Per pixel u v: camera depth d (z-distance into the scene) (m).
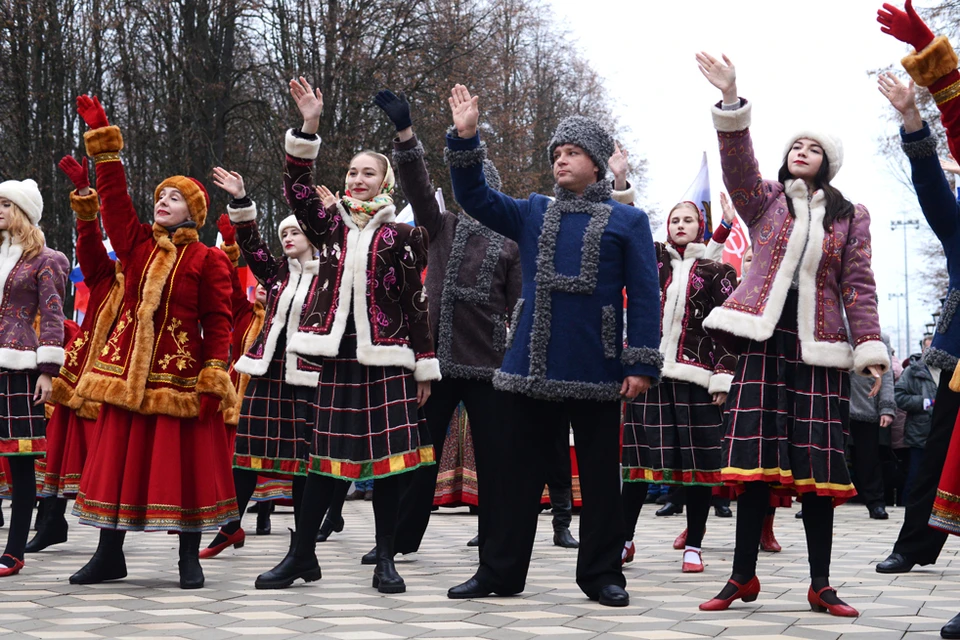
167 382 4.84
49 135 21.38
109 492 4.85
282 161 21.31
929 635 3.83
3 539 7.14
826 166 4.57
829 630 3.90
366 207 4.98
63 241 21.66
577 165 4.62
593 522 4.53
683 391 6.16
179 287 4.89
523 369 4.49
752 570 4.39
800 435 4.36
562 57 30.94
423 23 22.19
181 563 4.89
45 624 3.84
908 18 3.99
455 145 4.46
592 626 3.90
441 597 4.61
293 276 6.73
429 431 5.56
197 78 21.16
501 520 4.63
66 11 21.73
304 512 4.92
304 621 3.93
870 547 7.21
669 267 6.49
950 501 3.93
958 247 5.45
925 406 11.15
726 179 4.50
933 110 18.23
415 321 4.96
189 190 5.02
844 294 4.45
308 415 6.58
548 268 4.51
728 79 4.41
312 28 21.34
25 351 5.67
